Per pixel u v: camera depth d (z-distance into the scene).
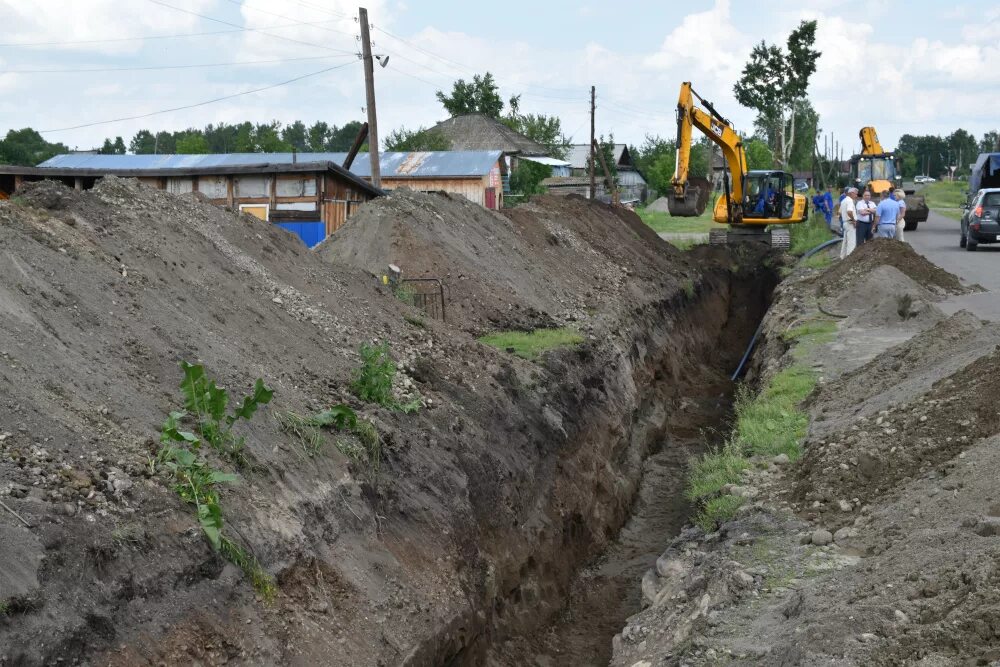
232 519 6.15
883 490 8.11
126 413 6.50
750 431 11.07
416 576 7.46
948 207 52.78
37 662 4.56
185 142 60.69
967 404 8.62
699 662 6.14
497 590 8.74
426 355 10.84
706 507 9.41
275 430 7.39
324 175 22.02
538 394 11.81
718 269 29.47
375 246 15.26
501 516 9.45
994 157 32.66
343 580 6.71
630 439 14.52
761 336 20.30
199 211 10.59
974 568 5.45
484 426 10.17
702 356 22.97
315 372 9.01
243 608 5.79
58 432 5.86
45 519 5.14
